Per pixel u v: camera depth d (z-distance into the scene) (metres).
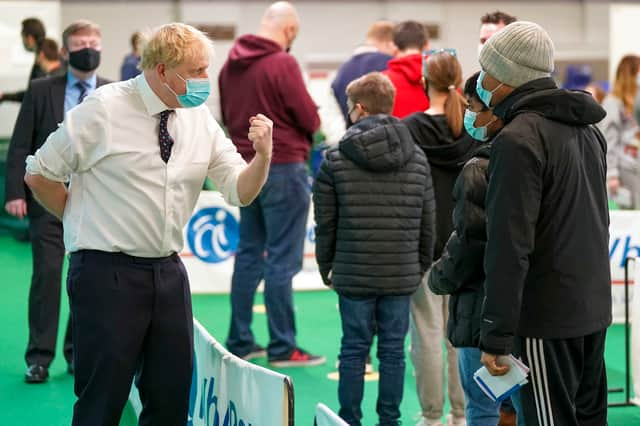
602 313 3.11
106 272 3.39
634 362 5.09
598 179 3.17
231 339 6.16
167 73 3.29
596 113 3.10
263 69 5.83
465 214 3.33
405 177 4.36
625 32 12.73
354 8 18.05
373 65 6.27
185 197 3.48
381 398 4.46
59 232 5.60
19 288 8.41
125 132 3.35
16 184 5.39
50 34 11.59
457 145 4.61
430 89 4.69
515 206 2.94
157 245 3.43
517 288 2.94
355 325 4.39
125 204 3.38
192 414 4.33
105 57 16.53
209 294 8.22
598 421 3.28
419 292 4.61
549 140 3.01
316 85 10.35
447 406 5.21
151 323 3.48
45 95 5.40
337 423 2.69
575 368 3.12
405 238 4.36
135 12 16.59
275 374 3.13
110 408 3.44
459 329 3.50
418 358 4.63
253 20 17.23
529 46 3.10
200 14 16.86
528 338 3.05
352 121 4.52
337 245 4.41
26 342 6.58
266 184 5.88
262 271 6.14
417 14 18.00
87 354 3.42
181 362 3.54
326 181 4.39
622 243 6.71
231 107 6.02
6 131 11.15
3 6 11.35
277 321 6.00
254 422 3.32
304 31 18.03
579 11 18.25
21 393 5.38
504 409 4.59
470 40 18.14
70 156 3.35
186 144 3.45
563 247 3.03
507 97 3.16
